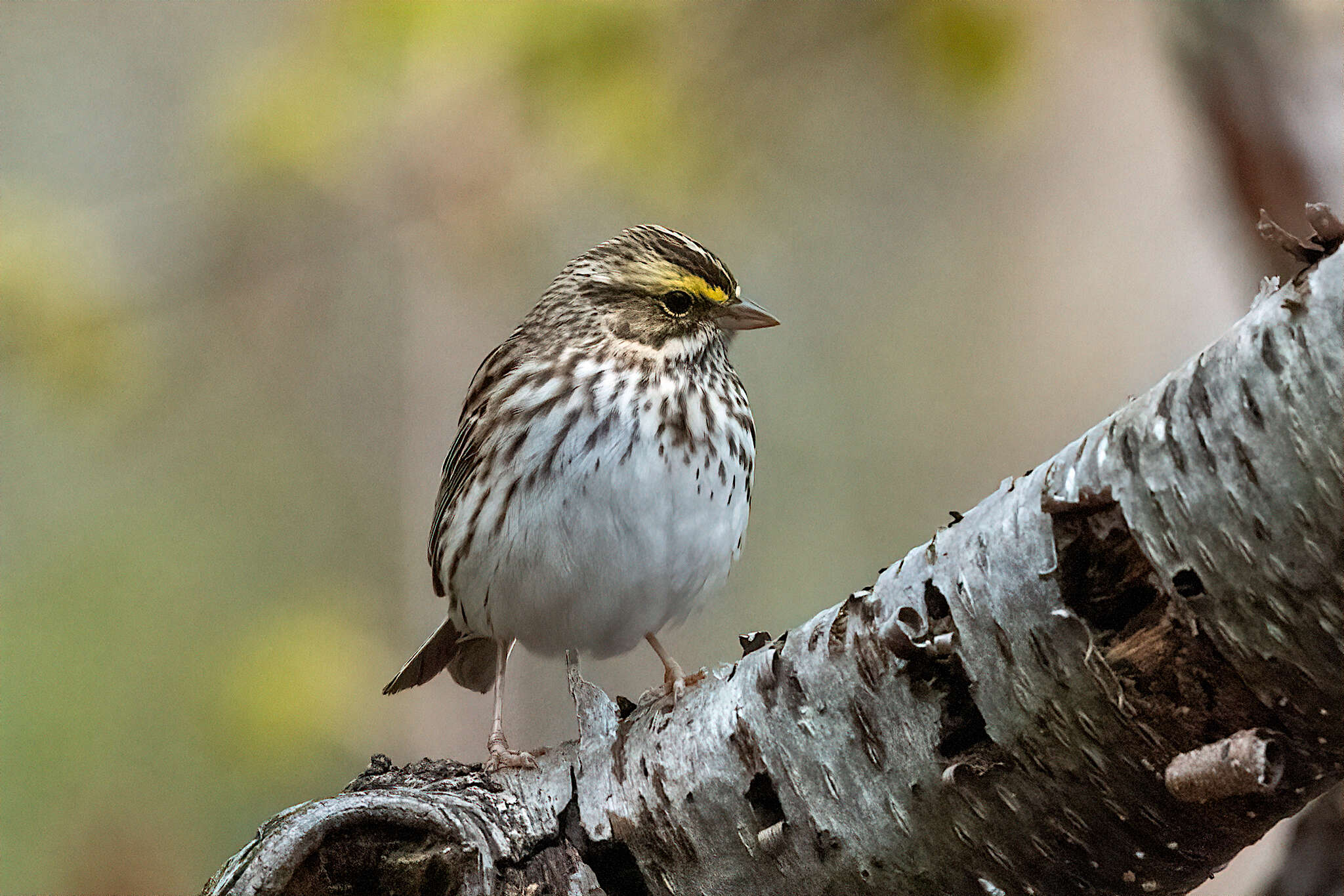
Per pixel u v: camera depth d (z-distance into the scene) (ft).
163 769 51.62
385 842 19.98
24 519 55.72
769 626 53.31
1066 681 18.03
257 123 40.83
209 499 56.54
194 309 49.14
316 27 40.81
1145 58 54.08
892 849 19.47
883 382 57.41
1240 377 16.58
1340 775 17.40
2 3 61.87
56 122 60.75
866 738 19.54
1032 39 38.88
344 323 56.44
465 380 48.32
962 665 18.67
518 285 49.06
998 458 55.77
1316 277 16.19
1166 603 17.38
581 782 21.34
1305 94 28.30
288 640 41.04
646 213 41.60
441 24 37.86
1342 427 15.97
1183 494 16.98
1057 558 18.03
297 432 56.65
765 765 20.15
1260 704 17.03
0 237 41.19
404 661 45.91
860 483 55.83
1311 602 16.40
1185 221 53.72
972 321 57.72
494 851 20.52
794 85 41.34
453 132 41.91
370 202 42.93
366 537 55.57
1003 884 19.03
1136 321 55.83
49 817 50.06
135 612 54.90
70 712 52.85
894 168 57.62
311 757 40.60
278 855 19.33
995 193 58.34
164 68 61.16
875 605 19.54
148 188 60.23
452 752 43.68
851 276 57.88
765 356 57.31
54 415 42.11
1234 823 17.84
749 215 42.09
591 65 38.01
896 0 38.45
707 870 20.54
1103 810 18.24
